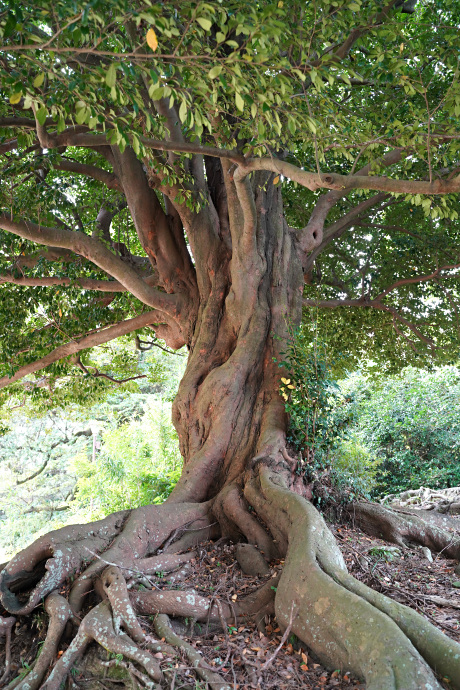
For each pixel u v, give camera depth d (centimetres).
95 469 2092
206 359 898
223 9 419
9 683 487
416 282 1329
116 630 480
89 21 414
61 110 475
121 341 1714
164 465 1950
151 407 2303
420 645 420
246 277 883
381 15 775
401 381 2034
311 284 1384
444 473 1764
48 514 3288
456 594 586
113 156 967
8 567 562
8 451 3409
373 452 1827
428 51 724
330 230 1141
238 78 455
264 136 624
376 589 565
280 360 853
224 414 814
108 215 1183
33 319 1388
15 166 868
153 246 973
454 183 495
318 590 481
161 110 784
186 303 977
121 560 583
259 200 934
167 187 861
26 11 410
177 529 686
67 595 544
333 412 845
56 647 493
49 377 1526
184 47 489
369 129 737
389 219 1345
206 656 472
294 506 627
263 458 752
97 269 1128
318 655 456
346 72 651
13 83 430
